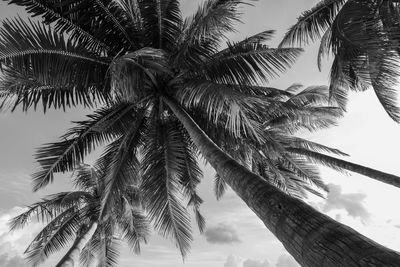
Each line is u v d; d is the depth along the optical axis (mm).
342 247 2080
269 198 3248
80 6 6906
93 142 8633
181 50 7613
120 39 8016
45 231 13727
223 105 6500
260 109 8070
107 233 14727
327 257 2127
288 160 15164
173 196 8461
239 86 7879
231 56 7535
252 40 7621
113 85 5062
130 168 9156
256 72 7520
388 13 8070
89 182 15602
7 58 5551
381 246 1952
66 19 6941
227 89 6031
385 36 7848
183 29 8570
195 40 7738
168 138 8961
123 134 9094
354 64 9078
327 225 2396
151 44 8391
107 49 7914
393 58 7555
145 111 9352
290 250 2611
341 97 11188
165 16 8094
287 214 2846
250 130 7984
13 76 6133
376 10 8133
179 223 8391
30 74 6016
